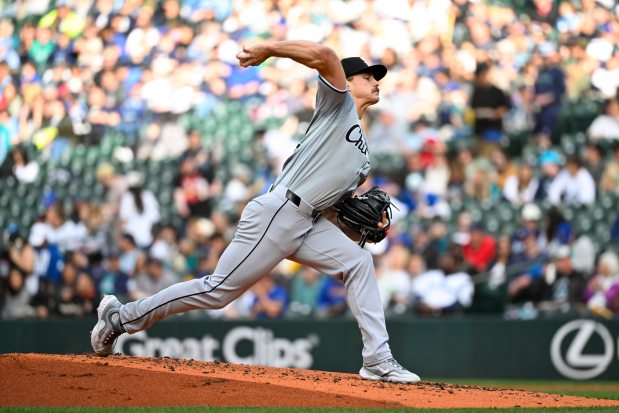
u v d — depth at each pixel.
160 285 38.22
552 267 36.56
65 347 32.91
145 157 44.28
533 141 44.75
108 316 16.16
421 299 36.56
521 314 35.84
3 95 46.78
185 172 43.09
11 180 43.78
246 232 15.54
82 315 37.97
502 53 46.94
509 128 45.16
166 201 42.75
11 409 13.03
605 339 32.34
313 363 32.47
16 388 13.95
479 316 35.25
